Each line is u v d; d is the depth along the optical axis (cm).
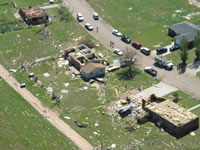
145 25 11894
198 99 8100
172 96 8219
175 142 6819
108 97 8331
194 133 7038
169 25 11775
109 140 7000
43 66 9756
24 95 8538
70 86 8838
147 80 8962
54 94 8506
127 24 12006
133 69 9469
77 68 9544
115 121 7519
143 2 13388
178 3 13175
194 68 9369
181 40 9488
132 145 6819
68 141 6981
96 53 10244
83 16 12588
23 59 10175
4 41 11231
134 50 10400
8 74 9469
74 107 8062
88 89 8688
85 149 6762
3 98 8281
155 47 10538
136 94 8362
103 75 9250
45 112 7925
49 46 10831
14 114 7719
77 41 10988
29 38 11356
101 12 12850
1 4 13738
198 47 9525
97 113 7806
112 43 10731
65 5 13412
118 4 13350
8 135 6956
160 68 9469
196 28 10731
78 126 7444
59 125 7475
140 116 7531
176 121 7038
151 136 7019
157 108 7494
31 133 7125
